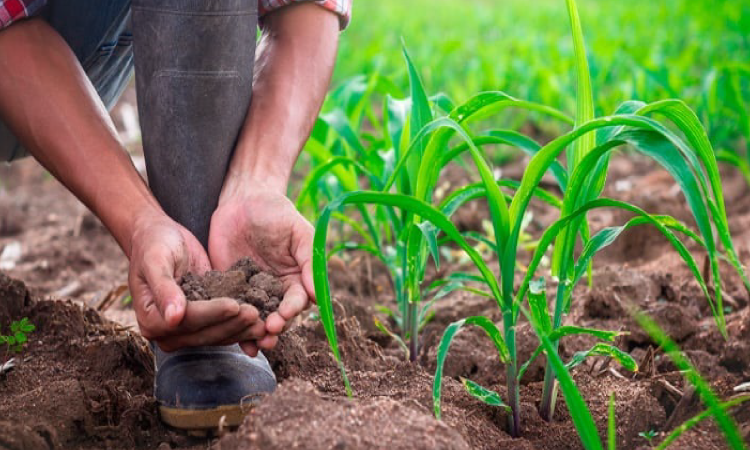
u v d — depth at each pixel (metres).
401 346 2.11
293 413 1.35
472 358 2.01
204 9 1.56
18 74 1.57
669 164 1.30
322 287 1.36
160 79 1.61
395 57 5.53
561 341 2.05
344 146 2.49
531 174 1.51
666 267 2.63
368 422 1.36
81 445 1.58
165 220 1.55
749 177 2.67
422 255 2.00
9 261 3.03
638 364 1.94
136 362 1.85
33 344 1.90
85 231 3.36
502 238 1.58
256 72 1.81
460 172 3.84
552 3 10.17
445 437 1.35
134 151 4.30
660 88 3.69
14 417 1.56
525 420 1.68
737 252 2.70
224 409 1.56
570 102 4.38
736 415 1.63
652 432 1.60
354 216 3.36
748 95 4.00
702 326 2.13
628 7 8.41
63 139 1.56
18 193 3.86
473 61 5.16
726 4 6.04
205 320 1.39
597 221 3.14
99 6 1.78
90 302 2.46
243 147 1.70
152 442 1.60
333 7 1.88
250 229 1.60
